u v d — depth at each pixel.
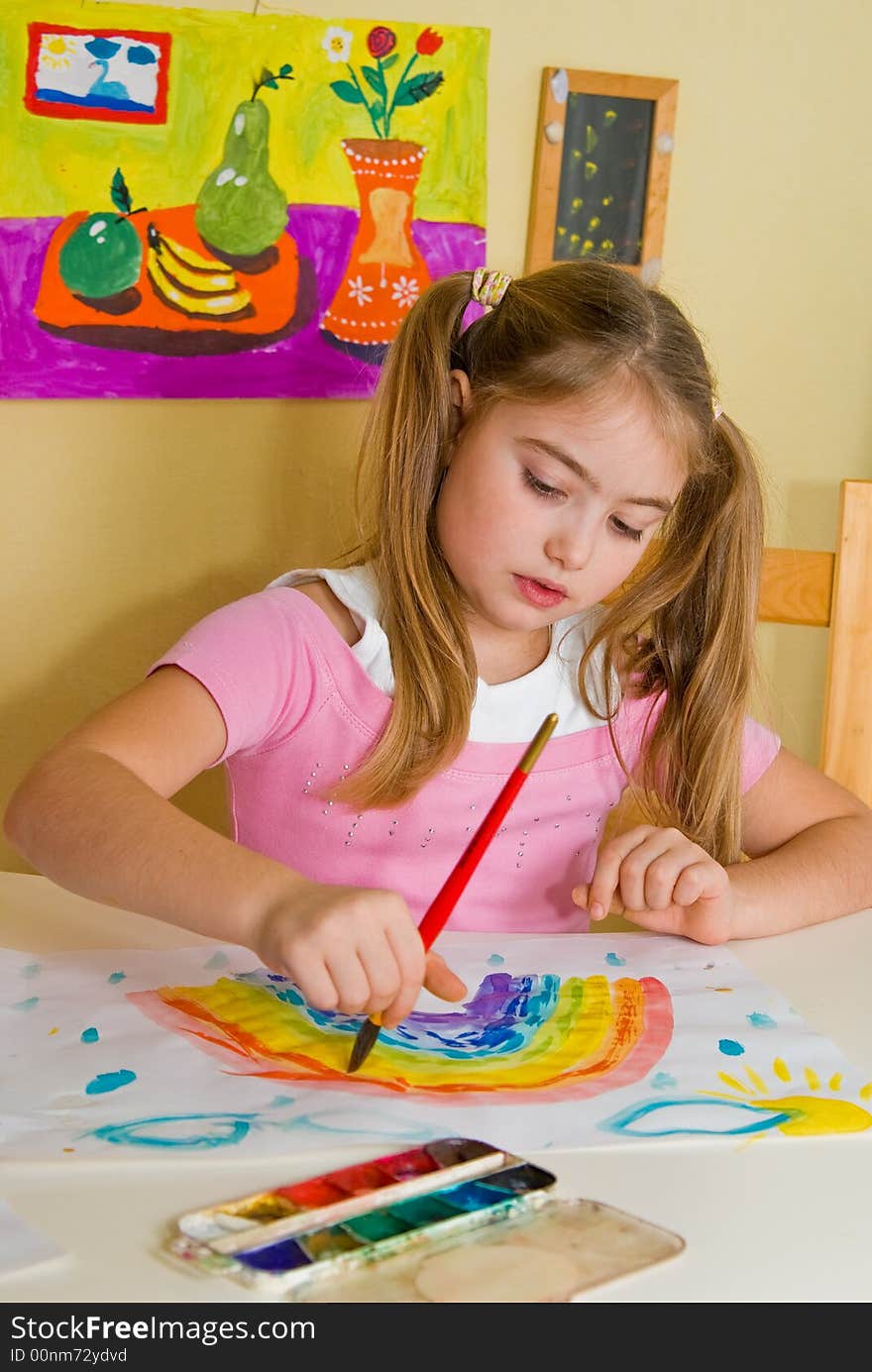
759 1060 0.72
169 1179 0.56
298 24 1.25
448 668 1.05
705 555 1.12
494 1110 0.64
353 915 0.69
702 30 1.38
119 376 1.26
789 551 1.27
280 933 0.70
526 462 0.94
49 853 0.81
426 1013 0.77
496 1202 0.54
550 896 1.13
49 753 0.88
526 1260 0.50
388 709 1.06
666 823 1.19
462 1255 0.51
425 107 1.29
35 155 1.20
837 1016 0.79
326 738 1.06
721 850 1.13
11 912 0.89
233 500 1.34
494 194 1.34
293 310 1.29
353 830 1.07
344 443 1.35
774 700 1.54
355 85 1.27
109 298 1.24
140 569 1.33
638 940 0.92
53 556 1.31
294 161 1.27
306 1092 0.65
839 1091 0.68
